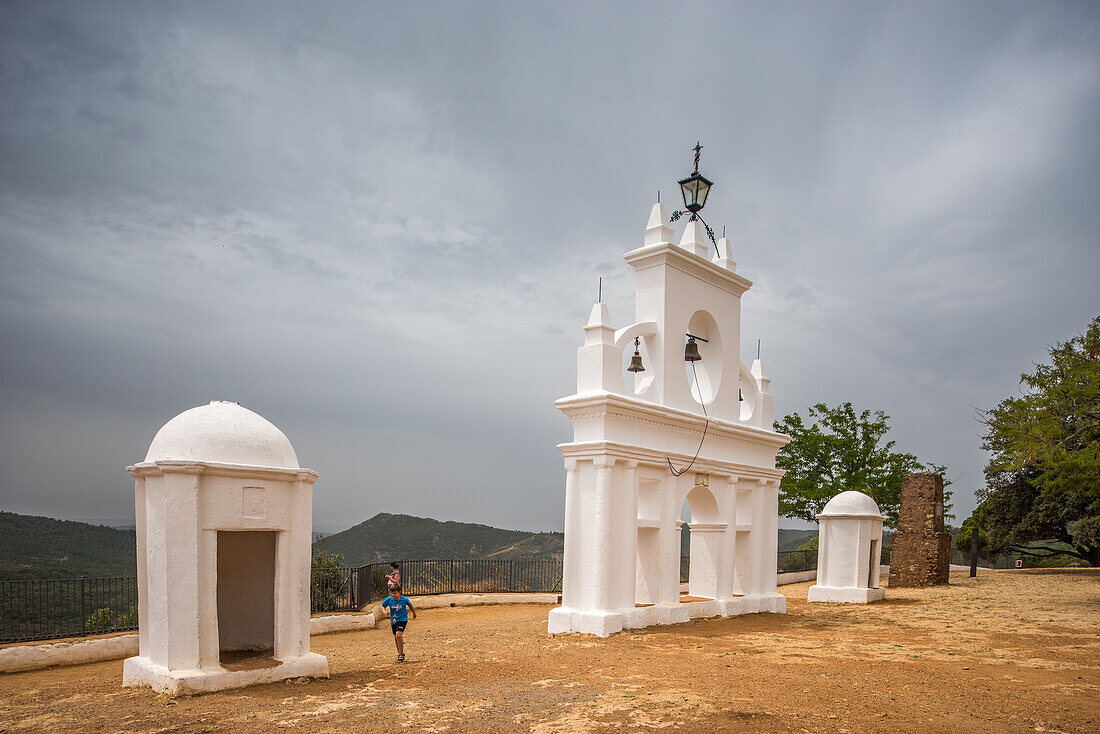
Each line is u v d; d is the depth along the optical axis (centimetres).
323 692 1060
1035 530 3469
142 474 1125
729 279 2031
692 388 2047
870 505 2514
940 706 971
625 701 985
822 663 1273
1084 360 2139
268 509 1153
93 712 962
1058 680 1146
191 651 1070
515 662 1277
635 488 1675
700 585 1973
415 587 2719
